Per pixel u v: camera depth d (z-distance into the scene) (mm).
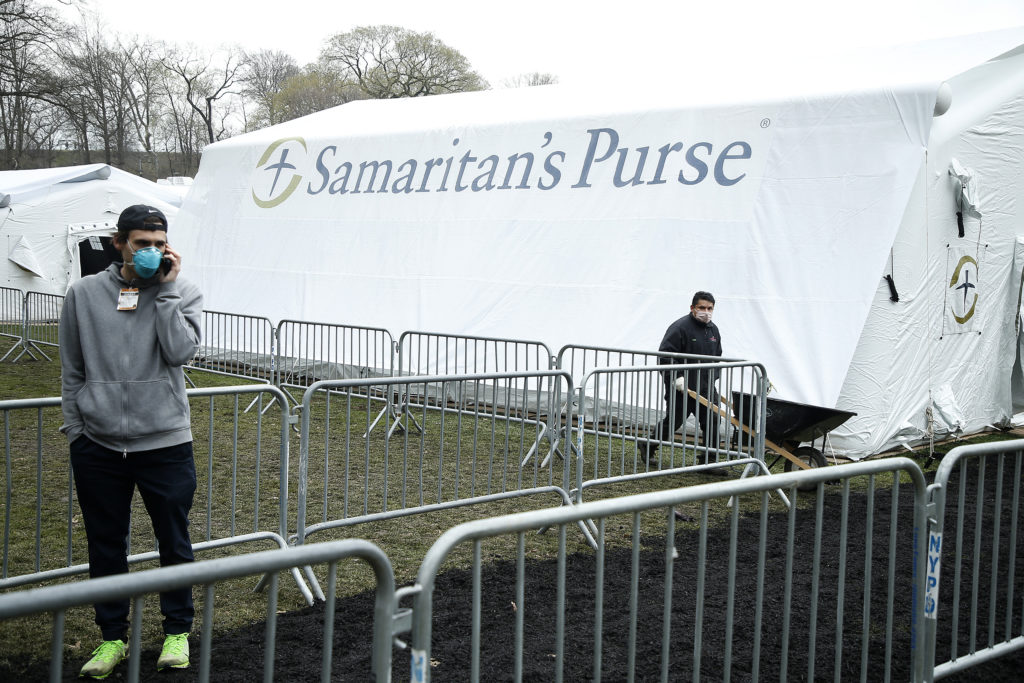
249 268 15242
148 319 3957
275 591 2291
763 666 4289
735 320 9961
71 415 3955
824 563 5938
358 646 4406
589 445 9602
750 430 7465
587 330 11086
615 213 11289
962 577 5848
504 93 15164
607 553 6094
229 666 4137
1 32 31094
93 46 54781
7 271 22438
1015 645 4371
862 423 9305
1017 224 11125
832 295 9375
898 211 9180
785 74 11688
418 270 12992
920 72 10203
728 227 10273
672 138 11102
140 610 2109
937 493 3836
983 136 10352
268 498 7293
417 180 13477
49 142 49969
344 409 11562
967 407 10758
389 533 6527
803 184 9852
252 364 13406
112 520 4027
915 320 9688
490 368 11844
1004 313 11195
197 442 9406
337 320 13703
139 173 58438
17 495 7168
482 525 2668
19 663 4133
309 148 15234
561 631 2902
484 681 4035
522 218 12141
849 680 4160
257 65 62219
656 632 4688
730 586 3324
